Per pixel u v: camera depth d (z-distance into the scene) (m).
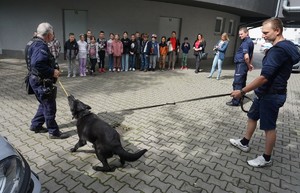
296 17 14.09
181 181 3.21
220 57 10.09
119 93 7.21
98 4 11.41
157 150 3.97
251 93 8.05
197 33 13.80
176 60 13.14
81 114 3.45
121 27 11.91
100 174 3.27
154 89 7.98
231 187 3.16
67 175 3.21
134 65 11.01
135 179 3.20
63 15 11.39
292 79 11.80
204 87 8.75
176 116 5.53
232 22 16.27
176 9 12.71
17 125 4.54
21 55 11.84
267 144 3.54
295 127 5.43
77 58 9.12
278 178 3.42
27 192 2.03
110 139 3.10
